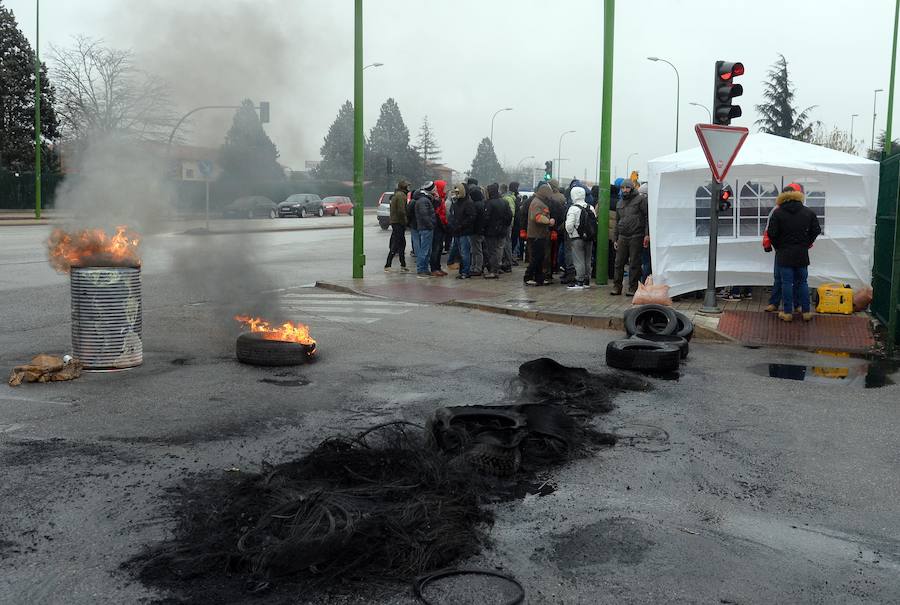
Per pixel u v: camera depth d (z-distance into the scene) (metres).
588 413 6.56
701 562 3.92
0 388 6.98
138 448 5.45
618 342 8.75
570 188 15.77
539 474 5.12
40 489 4.66
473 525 4.24
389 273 17.27
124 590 3.50
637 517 4.46
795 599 3.57
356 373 7.94
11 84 51.06
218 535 3.95
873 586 3.71
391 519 3.92
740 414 6.70
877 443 5.94
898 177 10.25
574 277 15.21
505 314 12.11
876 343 10.16
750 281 12.84
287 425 6.07
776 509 4.63
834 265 12.49
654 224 12.82
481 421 5.55
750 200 12.76
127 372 7.69
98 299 7.58
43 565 3.72
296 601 3.42
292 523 3.89
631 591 3.61
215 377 7.57
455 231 15.96
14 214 44.47
